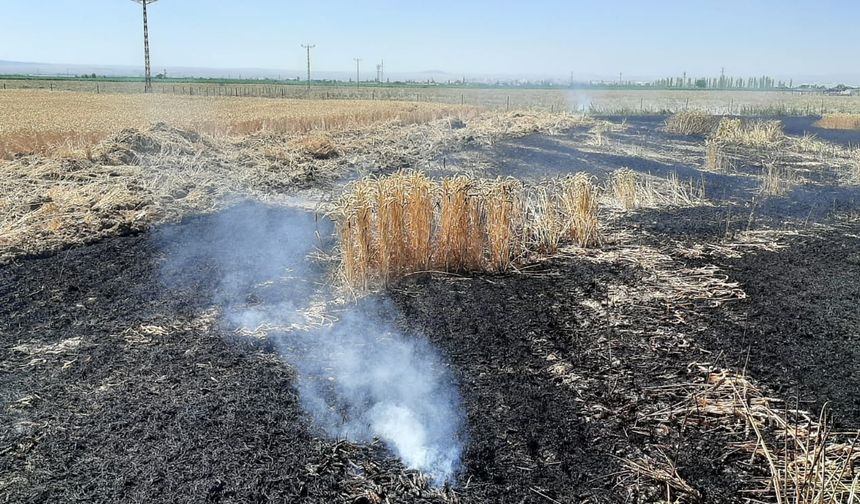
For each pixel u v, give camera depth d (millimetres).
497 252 6527
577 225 7523
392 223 6152
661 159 15422
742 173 13383
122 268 6680
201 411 3799
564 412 3875
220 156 13070
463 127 23125
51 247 7270
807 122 29297
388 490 3180
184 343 4809
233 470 3260
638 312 5453
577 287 6090
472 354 4680
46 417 3729
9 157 12859
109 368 4375
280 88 70750
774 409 3865
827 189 11500
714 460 3414
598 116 32688
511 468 3350
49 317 5332
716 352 4652
